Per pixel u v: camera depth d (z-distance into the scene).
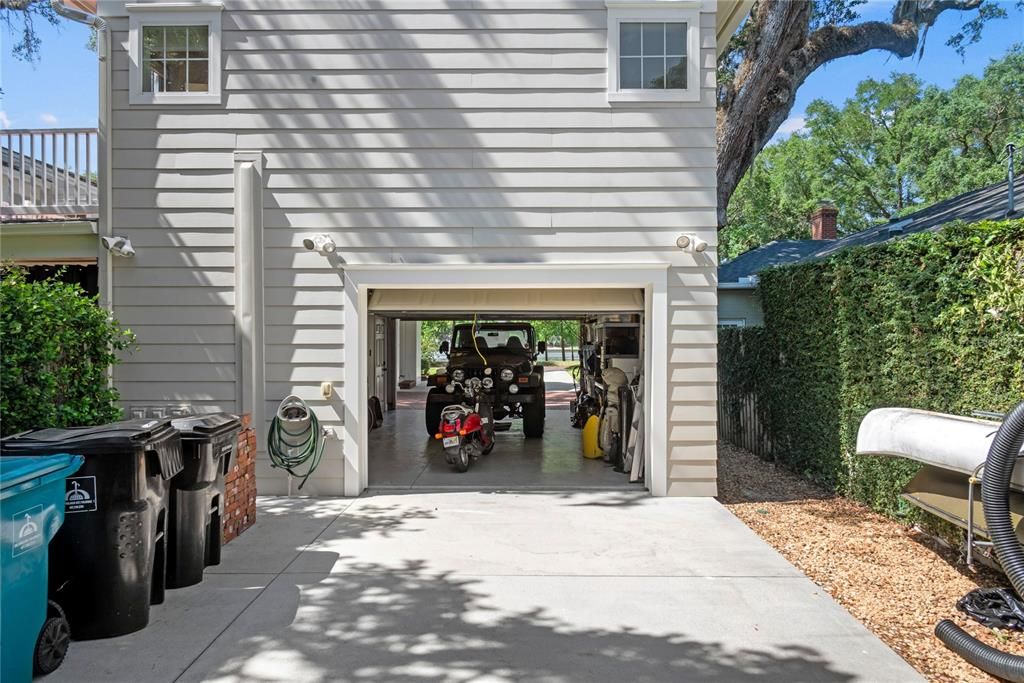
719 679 3.42
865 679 3.42
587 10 7.09
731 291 15.22
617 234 7.11
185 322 7.20
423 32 7.12
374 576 4.85
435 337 33.00
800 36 12.24
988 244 4.84
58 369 5.02
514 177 7.12
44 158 8.16
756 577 4.84
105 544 3.78
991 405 4.85
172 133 7.18
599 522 6.23
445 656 3.64
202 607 4.29
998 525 3.92
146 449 3.92
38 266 8.64
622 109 7.09
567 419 13.91
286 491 7.24
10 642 3.07
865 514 6.56
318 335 7.21
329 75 7.15
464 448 8.44
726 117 12.77
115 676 3.42
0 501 2.96
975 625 4.08
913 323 5.69
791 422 8.48
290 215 7.19
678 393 7.13
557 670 3.50
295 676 3.43
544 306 7.59
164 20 7.16
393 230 7.17
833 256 7.21
